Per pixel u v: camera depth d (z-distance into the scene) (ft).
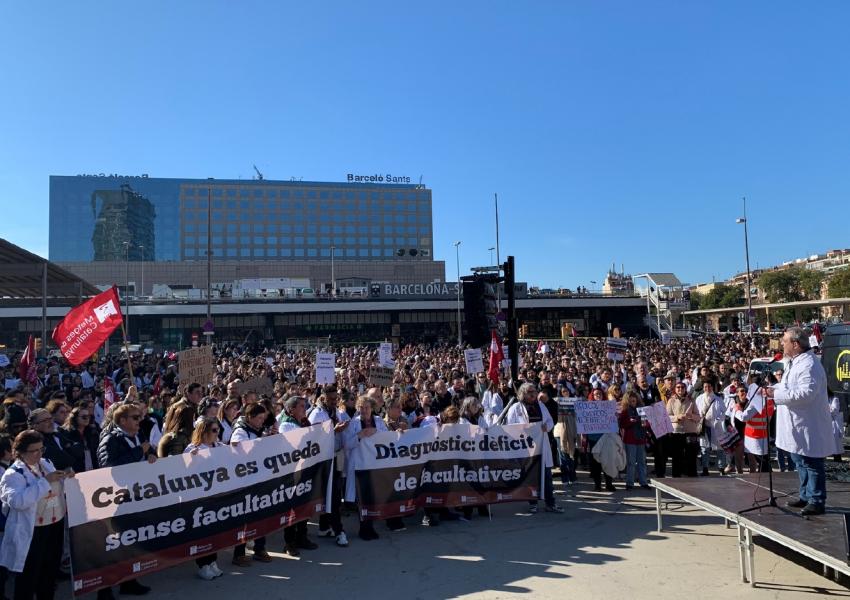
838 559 15.62
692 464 37.99
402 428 28.84
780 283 299.99
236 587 20.51
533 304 230.27
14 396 32.86
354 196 455.22
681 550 23.45
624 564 21.98
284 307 221.05
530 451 29.40
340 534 24.95
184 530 20.68
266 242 438.40
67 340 32.65
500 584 20.29
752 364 54.44
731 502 21.38
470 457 28.35
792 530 18.10
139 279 317.42
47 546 18.53
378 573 21.58
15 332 204.64
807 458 19.63
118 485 19.39
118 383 61.31
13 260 77.61
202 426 22.54
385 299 230.48
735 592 19.12
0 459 18.95
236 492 22.13
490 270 43.04
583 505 31.30
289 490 23.76
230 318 226.17
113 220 435.94
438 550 24.04
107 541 18.99
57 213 436.35
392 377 48.08
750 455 39.81
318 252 444.96
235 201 436.76
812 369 19.25
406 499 26.63
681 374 63.21
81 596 19.80
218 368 70.64
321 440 25.18
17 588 17.87
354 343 205.16
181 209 428.97
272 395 43.70
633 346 119.85
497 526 27.40
